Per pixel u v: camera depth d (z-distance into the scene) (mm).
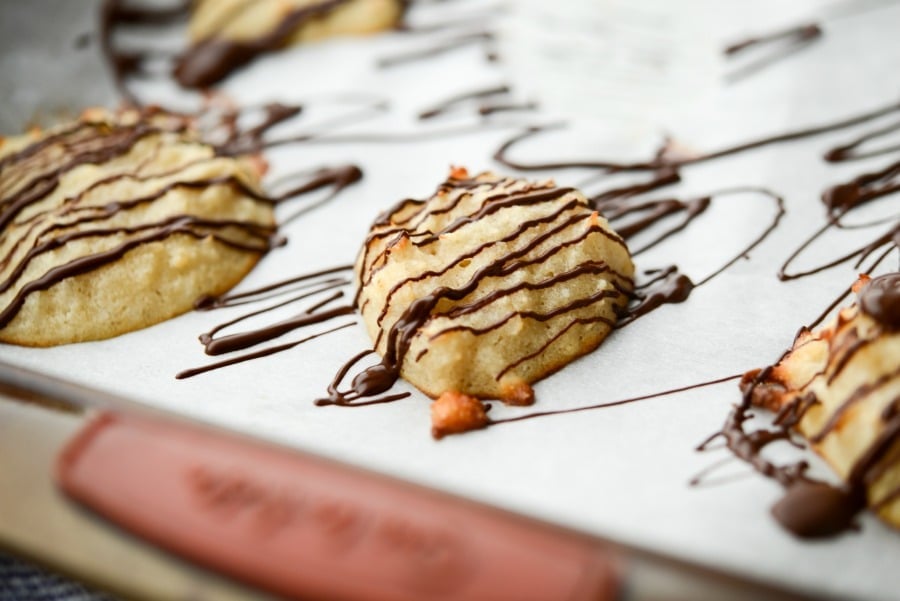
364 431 240
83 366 258
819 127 311
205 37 367
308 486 216
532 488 227
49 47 371
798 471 228
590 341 254
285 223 295
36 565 217
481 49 359
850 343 232
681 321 260
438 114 333
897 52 336
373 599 203
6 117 340
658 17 370
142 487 218
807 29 353
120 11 386
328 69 358
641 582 205
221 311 271
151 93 354
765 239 279
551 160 311
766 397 240
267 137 329
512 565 205
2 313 263
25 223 272
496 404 244
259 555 208
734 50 349
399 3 377
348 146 323
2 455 226
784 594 207
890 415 223
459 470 231
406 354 247
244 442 225
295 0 372
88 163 280
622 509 223
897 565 215
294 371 254
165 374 255
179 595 210
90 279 265
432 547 208
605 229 262
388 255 255
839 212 284
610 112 328
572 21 370
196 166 286
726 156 306
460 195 265
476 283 249
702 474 229
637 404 243
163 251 271
